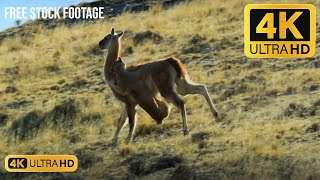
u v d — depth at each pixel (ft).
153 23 140.97
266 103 90.79
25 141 94.89
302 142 75.66
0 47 145.59
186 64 115.75
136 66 88.02
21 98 110.83
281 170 68.23
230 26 131.23
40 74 124.16
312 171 66.95
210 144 79.36
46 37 147.43
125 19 149.28
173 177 70.38
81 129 94.84
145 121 91.04
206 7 143.84
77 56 130.52
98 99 104.68
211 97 97.35
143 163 76.64
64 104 102.63
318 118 82.07
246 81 101.91
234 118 87.97
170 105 87.81
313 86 93.30
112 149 84.84
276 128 80.69
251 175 67.31
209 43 123.54
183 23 139.54
